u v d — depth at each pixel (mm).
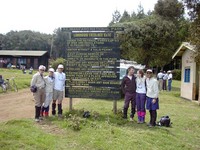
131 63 25500
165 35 34656
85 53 11156
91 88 11164
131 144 7645
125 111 10688
